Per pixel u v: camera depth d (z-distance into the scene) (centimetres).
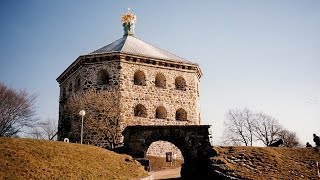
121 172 2289
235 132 6444
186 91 4328
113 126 3791
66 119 4341
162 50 4875
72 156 2306
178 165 3859
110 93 3944
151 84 4128
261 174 2620
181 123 4162
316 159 3022
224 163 2748
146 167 2628
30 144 2333
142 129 2920
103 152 2608
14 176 1795
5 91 4431
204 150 2939
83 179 1977
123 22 5122
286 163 2878
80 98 4056
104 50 4425
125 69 4041
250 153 2997
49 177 1888
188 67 4406
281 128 6494
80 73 4200
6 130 4338
